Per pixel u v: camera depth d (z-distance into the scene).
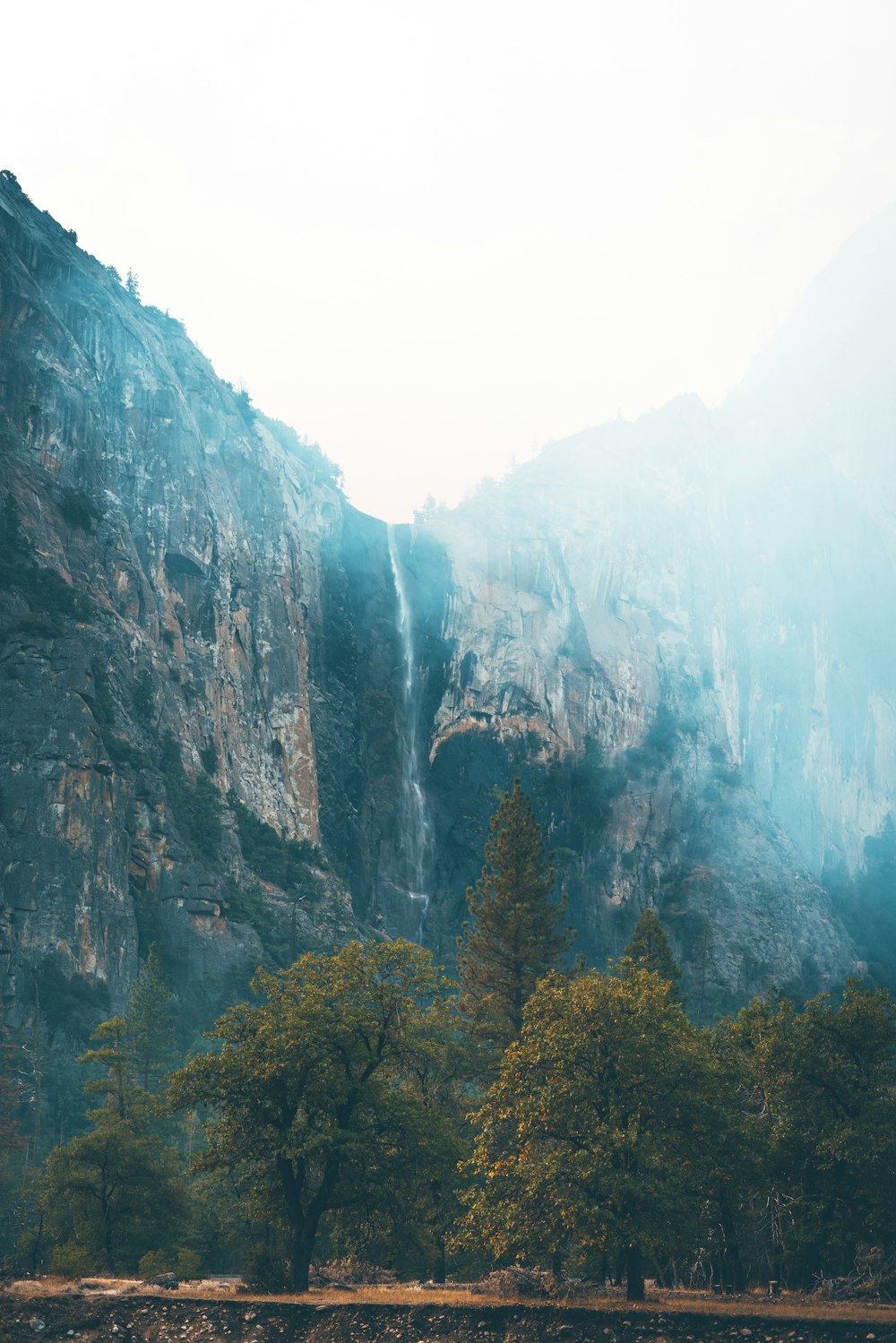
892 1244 52.00
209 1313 42.12
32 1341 40.38
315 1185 53.81
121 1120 71.06
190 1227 72.00
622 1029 48.28
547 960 76.81
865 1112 53.22
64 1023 123.88
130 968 137.75
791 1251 52.28
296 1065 49.38
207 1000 141.00
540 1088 48.56
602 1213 44.38
